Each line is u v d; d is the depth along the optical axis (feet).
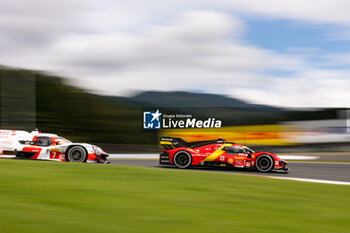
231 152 51.24
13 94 98.94
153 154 85.71
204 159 51.57
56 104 101.86
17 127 98.63
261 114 85.30
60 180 25.25
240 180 32.04
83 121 100.01
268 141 83.71
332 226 17.24
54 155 49.85
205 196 22.93
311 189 29.19
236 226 16.15
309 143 82.94
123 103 101.40
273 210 19.98
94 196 20.63
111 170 32.53
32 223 14.84
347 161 70.18
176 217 17.13
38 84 101.86
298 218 18.40
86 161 49.85
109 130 98.58
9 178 24.50
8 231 13.69
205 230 15.30
